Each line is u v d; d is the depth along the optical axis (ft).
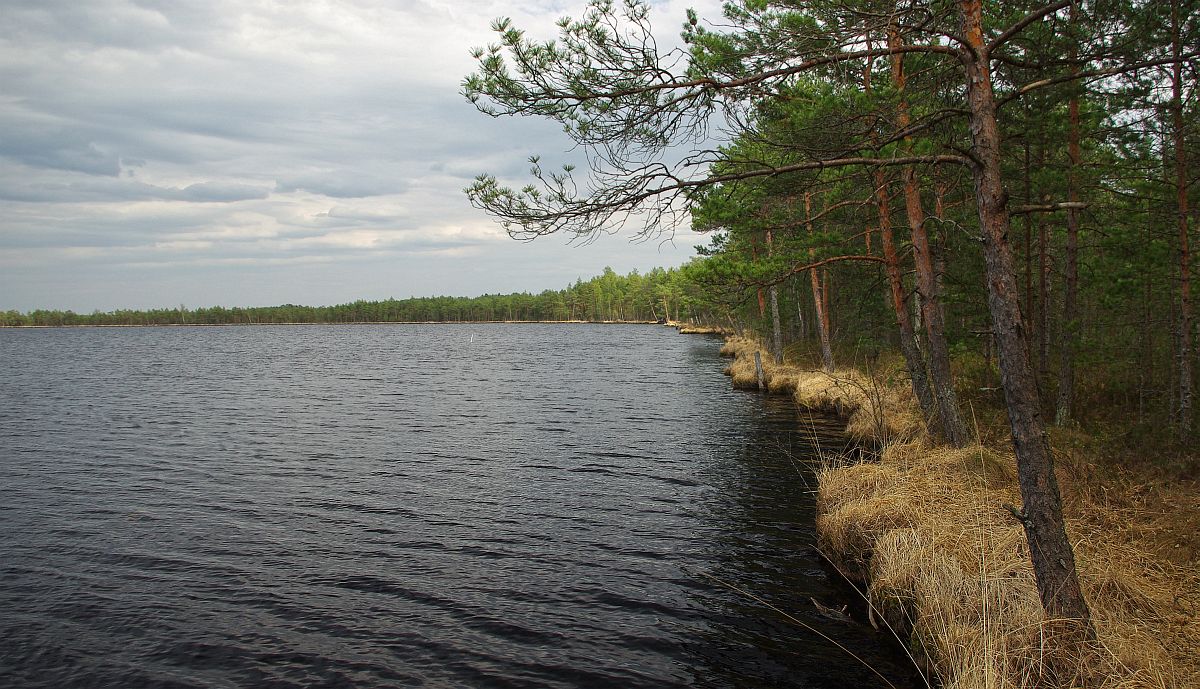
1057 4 14.79
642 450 52.37
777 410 70.23
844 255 43.52
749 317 130.62
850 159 17.43
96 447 56.24
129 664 20.81
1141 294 41.91
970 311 43.75
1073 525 23.20
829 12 21.65
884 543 24.27
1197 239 37.55
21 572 28.09
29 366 165.37
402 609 24.44
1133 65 16.26
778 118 26.63
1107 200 36.35
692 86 20.11
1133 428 33.40
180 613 24.26
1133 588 18.33
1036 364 46.52
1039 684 15.39
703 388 94.68
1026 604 18.02
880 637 21.74
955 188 40.86
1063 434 34.94
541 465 47.85
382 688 19.35
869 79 30.27
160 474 46.09
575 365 147.84
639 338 281.95
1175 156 33.73
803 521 33.53
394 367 152.66
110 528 33.96
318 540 31.99
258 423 69.82
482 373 131.95
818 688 18.88
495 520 34.86
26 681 19.89
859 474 32.81
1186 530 21.40
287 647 21.77
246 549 30.81
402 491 40.96
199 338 379.14
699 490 39.99
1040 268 43.70
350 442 58.08
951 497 27.53
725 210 22.89
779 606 24.18
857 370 72.84
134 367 159.94
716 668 20.12
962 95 21.42
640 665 20.40
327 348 253.24
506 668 20.33
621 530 32.94
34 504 38.42
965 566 21.35
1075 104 34.40
